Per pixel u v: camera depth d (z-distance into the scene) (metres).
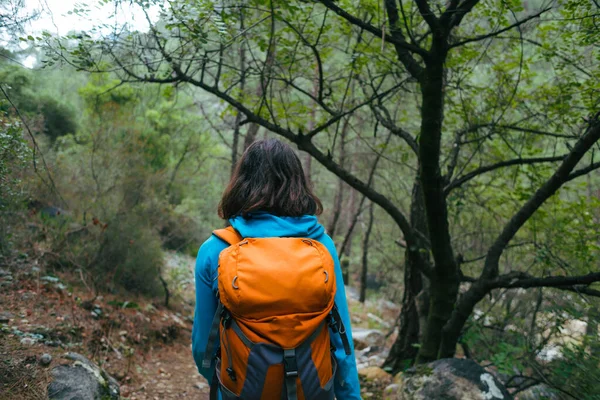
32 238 5.70
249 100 4.79
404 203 10.13
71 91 9.11
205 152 13.66
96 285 5.60
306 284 1.28
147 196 7.98
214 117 8.21
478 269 6.99
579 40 3.98
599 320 4.01
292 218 1.49
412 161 8.63
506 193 5.86
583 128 4.39
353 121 7.54
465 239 6.89
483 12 4.25
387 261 12.93
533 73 4.99
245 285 1.27
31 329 3.99
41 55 3.37
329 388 1.32
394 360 6.21
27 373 3.00
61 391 2.96
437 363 4.19
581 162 6.04
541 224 4.98
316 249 1.38
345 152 9.73
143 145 8.28
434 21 3.50
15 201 4.61
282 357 1.25
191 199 12.92
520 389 4.28
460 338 4.84
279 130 4.45
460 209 5.72
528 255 5.80
